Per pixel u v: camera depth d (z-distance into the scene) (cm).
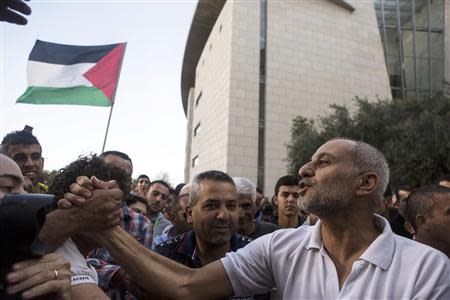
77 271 161
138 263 190
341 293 171
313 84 3291
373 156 188
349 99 3381
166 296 193
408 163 1827
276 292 207
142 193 768
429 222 267
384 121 2089
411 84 3781
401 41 3838
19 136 327
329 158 186
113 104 536
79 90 544
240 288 202
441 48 3825
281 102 3164
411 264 170
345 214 183
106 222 160
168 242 267
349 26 3538
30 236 113
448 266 169
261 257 204
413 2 3938
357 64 3484
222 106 3192
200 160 3850
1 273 113
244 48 3158
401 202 472
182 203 418
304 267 188
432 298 161
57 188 172
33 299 117
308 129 2448
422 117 1855
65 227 155
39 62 549
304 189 193
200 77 4375
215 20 4078
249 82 3114
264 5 3328
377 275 168
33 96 543
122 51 552
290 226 468
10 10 130
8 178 141
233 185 257
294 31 3319
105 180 177
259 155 3072
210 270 202
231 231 252
